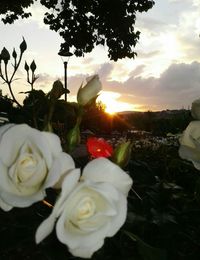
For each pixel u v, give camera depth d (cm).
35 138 27
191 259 45
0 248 34
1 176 26
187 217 52
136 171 51
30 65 68
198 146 37
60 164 26
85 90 34
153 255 33
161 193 53
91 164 28
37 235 24
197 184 47
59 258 32
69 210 26
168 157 163
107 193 26
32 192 26
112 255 38
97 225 26
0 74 67
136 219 41
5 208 26
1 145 27
